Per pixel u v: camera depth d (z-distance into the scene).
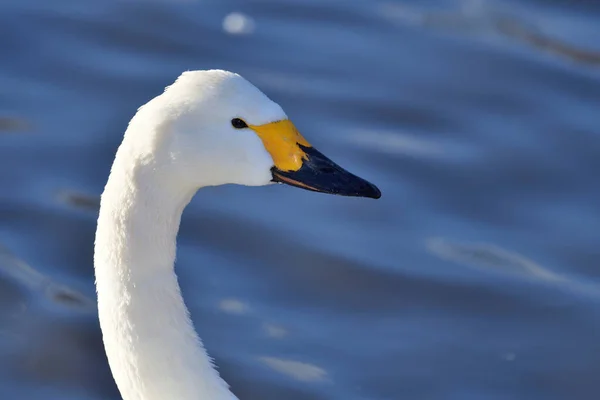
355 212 15.10
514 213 15.20
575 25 18.77
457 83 17.44
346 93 17.19
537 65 17.75
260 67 17.75
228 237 14.59
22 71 17.58
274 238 14.55
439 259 14.34
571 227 14.98
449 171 15.75
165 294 7.66
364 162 15.86
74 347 13.05
